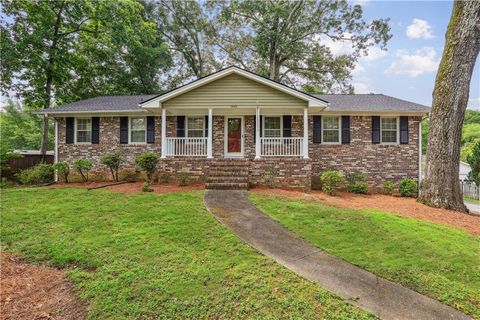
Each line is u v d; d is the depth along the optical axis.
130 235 5.49
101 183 11.33
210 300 3.47
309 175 10.38
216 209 7.08
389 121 12.34
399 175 12.16
